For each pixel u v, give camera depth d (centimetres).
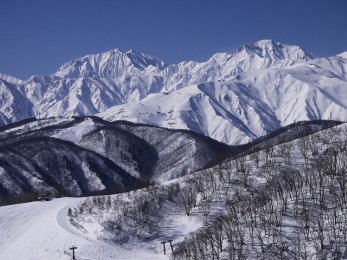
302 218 14812
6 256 17475
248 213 16562
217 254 14300
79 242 17525
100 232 18388
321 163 19400
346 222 14062
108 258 16688
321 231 13675
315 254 13012
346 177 17212
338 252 12862
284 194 17412
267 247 13838
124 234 18600
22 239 18850
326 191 16312
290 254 13362
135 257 16938
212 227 16762
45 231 18925
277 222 14775
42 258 16638
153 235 18888
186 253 15238
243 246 14212
